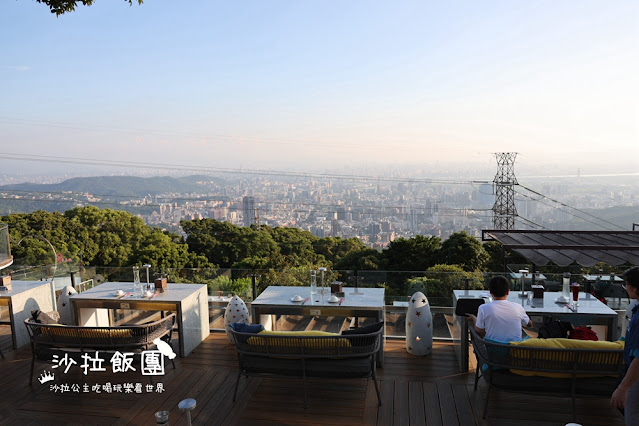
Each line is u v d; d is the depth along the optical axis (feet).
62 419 12.26
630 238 29.66
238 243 102.94
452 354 16.49
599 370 10.70
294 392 13.62
